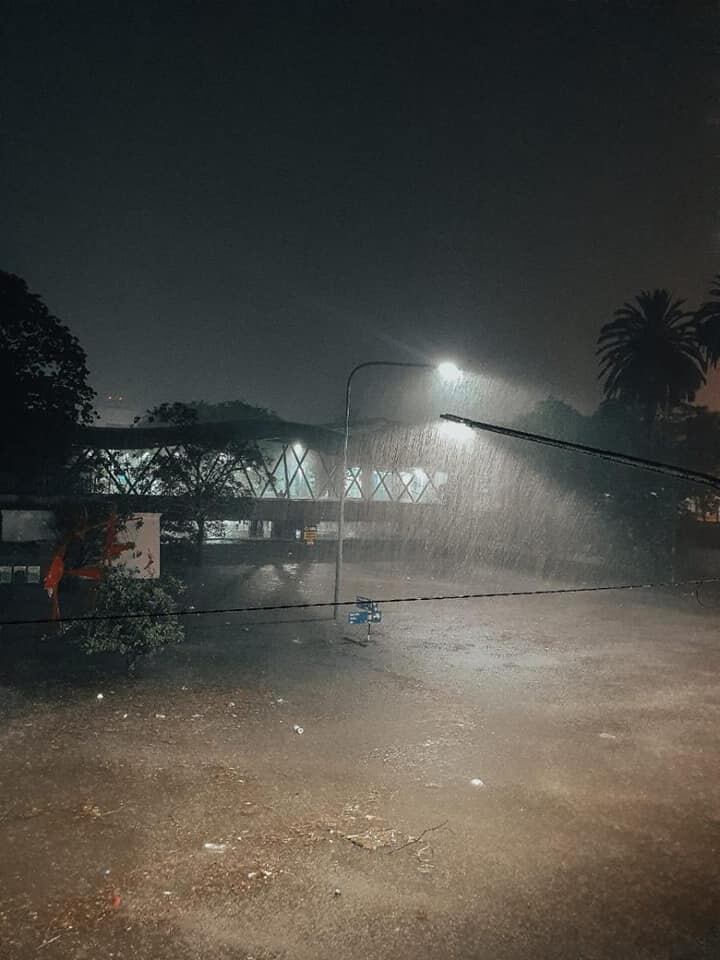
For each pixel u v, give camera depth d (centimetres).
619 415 5856
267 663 2217
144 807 1189
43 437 3934
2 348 3750
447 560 5647
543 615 3284
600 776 1364
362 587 4019
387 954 814
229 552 5466
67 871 984
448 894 945
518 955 816
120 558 3003
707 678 2150
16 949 813
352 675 2102
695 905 927
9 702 1747
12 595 3272
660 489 5294
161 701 1784
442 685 2016
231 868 1001
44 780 1289
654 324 5722
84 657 2212
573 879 988
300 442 6284
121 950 815
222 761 1399
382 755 1452
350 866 1014
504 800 1248
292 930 859
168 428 5072
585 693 1964
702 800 1261
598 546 5700
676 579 4753
